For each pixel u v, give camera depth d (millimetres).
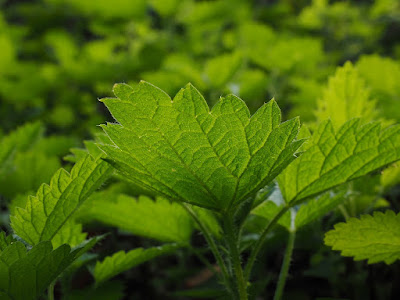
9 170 388
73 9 1156
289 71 721
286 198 297
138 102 257
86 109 827
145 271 476
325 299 336
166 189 273
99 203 338
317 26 1084
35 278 273
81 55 906
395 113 462
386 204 368
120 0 948
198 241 396
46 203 279
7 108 798
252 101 635
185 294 359
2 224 397
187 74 604
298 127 261
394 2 1075
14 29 1053
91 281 408
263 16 1124
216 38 1004
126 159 266
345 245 303
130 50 972
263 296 404
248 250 377
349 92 354
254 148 263
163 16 984
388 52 1065
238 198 275
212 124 259
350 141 283
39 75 777
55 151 467
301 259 409
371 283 372
